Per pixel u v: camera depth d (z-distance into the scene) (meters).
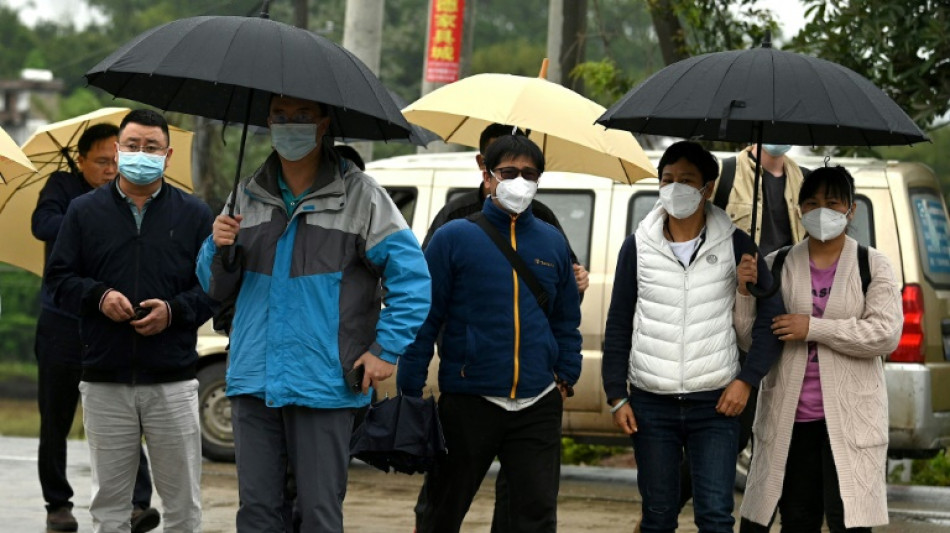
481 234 7.96
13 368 44.47
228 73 6.88
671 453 8.21
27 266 11.12
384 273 7.45
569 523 12.01
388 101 7.23
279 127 7.21
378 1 18.00
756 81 7.50
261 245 7.37
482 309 7.90
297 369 7.24
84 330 8.70
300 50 7.00
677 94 7.61
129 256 8.75
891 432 12.59
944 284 13.14
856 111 7.44
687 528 11.82
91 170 10.34
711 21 17.91
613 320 8.35
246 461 7.36
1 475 13.94
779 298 8.13
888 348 8.07
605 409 13.58
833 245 8.27
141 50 7.08
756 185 8.13
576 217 13.75
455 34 19.56
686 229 8.24
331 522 7.30
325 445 7.30
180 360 8.74
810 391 8.20
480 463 7.98
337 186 7.38
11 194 10.89
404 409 7.78
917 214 13.01
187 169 11.11
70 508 10.94
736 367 8.15
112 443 8.73
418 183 14.42
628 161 8.91
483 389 7.87
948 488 14.72
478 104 8.84
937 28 14.77
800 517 8.39
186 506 8.88
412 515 12.17
